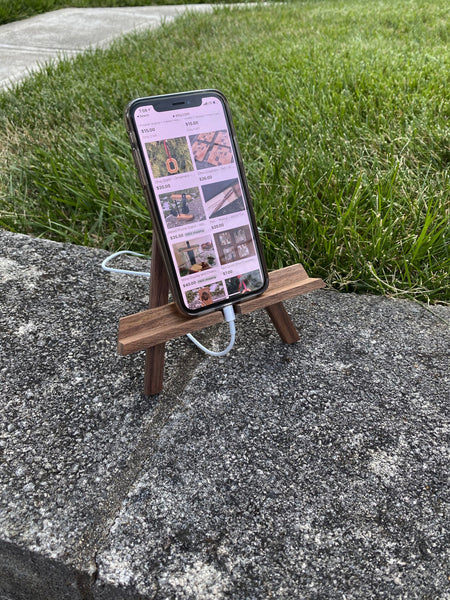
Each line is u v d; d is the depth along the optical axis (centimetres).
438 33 503
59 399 162
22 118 364
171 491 135
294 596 115
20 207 268
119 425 153
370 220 234
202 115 151
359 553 122
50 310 197
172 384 167
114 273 218
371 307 201
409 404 159
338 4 695
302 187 251
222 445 147
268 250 227
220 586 117
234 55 462
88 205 264
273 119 324
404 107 325
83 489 137
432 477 138
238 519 129
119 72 443
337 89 365
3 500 134
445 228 218
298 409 157
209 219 154
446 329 189
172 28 605
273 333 186
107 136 316
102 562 121
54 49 581
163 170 146
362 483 137
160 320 153
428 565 120
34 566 126
